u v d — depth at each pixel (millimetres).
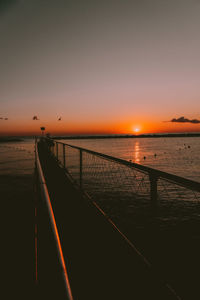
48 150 14789
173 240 2410
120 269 2168
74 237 2811
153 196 2143
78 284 2014
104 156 3434
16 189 23234
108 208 9570
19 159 67938
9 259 4336
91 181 17344
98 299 1827
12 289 3025
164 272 2166
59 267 761
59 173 7055
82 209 3723
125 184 11148
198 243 2338
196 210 6801
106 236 2771
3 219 8812
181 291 2186
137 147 135375
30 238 5586
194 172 38438
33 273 3576
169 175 1733
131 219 3723
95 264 2248
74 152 48969
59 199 4344
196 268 2285
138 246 2512
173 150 104000
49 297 631
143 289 1933
